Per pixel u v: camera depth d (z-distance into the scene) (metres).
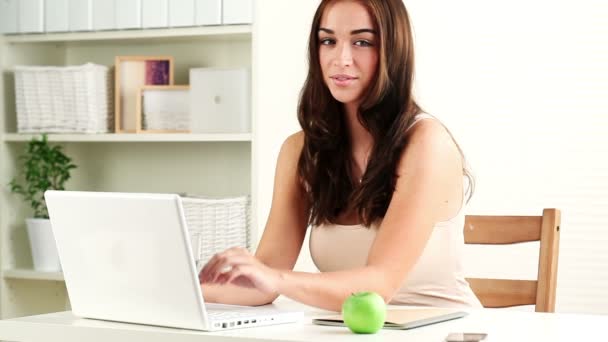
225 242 3.23
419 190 2.01
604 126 3.44
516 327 1.64
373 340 1.49
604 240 3.45
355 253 2.15
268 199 3.38
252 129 3.24
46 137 3.46
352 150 2.24
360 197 2.09
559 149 3.48
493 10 3.51
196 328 1.58
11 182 3.56
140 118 3.41
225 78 3.30
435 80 3.56
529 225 2.42
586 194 3.46
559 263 3.49
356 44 2.08
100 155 3.73
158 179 3.66
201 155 3.60
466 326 1.65
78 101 3.45
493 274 3.52
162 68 3.46
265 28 3.43
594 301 3.46
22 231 3.66
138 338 1.59
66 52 3.78
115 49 3.71
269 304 2.03
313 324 1.67
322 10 2.13
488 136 3.53
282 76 3.61
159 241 1.56
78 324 1.68
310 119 2.23
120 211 1.60
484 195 3.54
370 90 2.10
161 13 3.34
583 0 3.45
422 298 2.16
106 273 1.67
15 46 3.60
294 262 2.32
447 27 3.55
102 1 3.41
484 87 3.53
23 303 3.65
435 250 2.12
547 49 3.48
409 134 2.08
